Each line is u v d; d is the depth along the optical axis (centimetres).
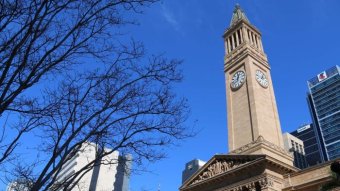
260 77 7925
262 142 6366
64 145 1472
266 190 5275
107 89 1708
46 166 1403
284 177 5653
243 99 7562
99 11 1491
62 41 1392
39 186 1332
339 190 3378
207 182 6334
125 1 1524
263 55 8675
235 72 8269
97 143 1717
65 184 1602
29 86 1306
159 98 1762
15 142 1409
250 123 7012
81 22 1459
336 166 2947
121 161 1841
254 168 5672
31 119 1529
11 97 1248
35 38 1301
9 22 1292
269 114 7344
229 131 7444
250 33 9044
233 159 6184
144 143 1759
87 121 1571
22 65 1265
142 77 1734
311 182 5234
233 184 5897
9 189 1812
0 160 1328
